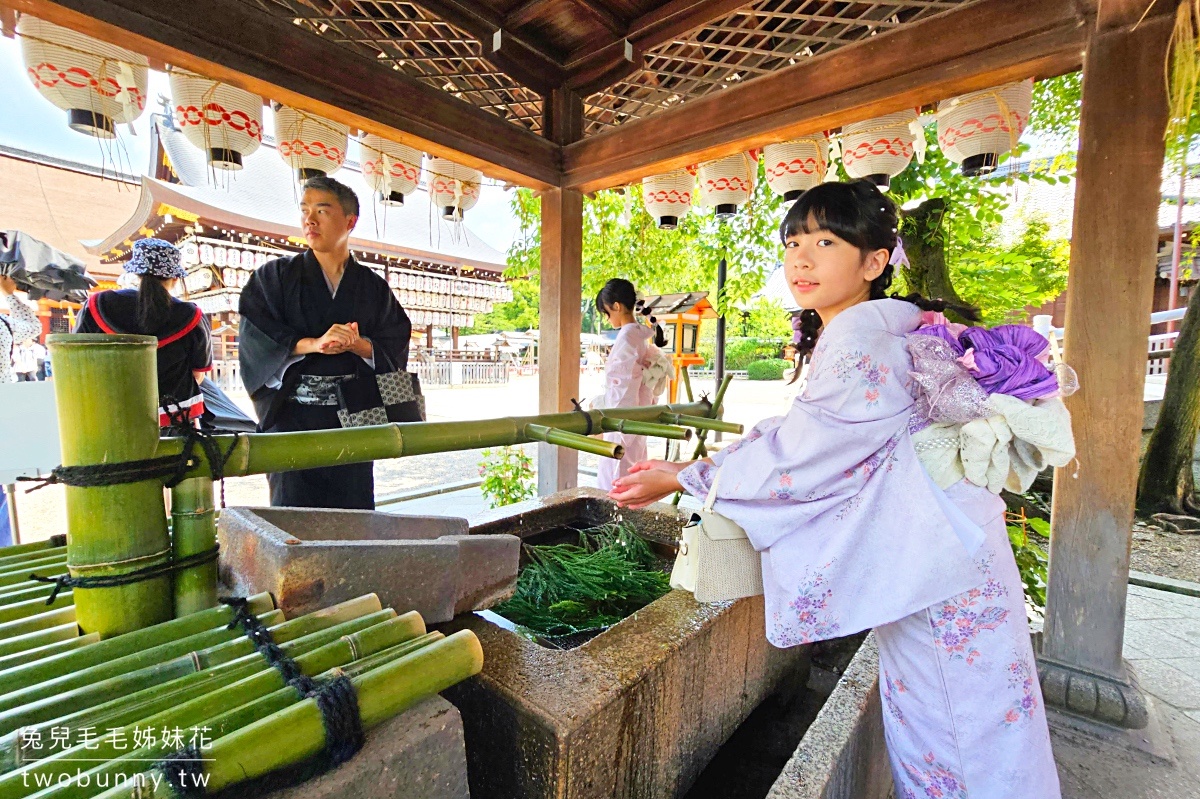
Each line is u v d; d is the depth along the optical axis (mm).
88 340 736
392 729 704
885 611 1015
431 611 1115
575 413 1435
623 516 2195
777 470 1043
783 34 2240
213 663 763
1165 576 3568
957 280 4328
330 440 1021
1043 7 1723
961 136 2285
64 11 1472
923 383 1026
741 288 5168
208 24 1706
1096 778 1689
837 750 1023
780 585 1069
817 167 2613
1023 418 959
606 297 3713
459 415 9656
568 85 2873
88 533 787
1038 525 2646
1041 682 1953
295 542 938
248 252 10469
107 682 697
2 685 683
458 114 2463
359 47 2264
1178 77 1509
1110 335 1757
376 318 2330
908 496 1021
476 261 13594
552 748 895
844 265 1130
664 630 1195
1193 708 2078
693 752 1266
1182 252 6367
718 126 2369
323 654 776
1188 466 4770
